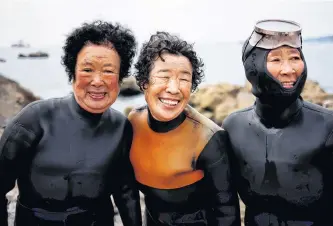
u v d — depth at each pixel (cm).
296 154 202
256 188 207
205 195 224
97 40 201
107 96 203
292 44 200
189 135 215
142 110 228
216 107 591
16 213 211
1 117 673
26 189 205
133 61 217
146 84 210
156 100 206
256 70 204
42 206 204
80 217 205
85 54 199
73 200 203
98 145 207
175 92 200
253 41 207
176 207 222
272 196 205
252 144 209
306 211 205
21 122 202
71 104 211
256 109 215
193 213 224
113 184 215
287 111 206
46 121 205
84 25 206
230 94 605
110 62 200
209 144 212
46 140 203
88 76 199
